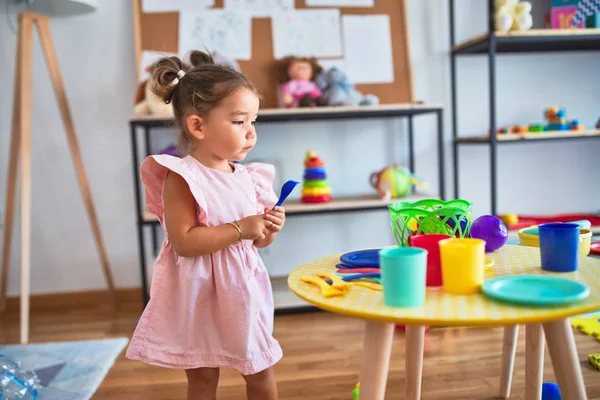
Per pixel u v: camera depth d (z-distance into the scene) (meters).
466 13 2.47
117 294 2.40
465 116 2.50
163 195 1.06
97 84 2.32
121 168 2.36
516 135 2.12
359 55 2.38
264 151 2.40
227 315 1.07
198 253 1.02
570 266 0.82
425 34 2.46
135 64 2.32
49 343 1.90
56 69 2.15
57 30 2.28
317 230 2.46
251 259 1.12
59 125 2.32
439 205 1.03
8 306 2.35
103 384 1.56
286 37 2.33
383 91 2.39
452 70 2.43
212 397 1.14
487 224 0.98
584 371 1.46
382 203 2.11
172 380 1.58
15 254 2.35
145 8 2.26
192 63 1.25
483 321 0.64
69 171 2.35
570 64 2.55
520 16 2.06
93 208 2.25
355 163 2.46
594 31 2.08
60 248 2.37
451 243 0.78
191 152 1.14
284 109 2.03
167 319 1.07
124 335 1.97
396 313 0.67
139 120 1.99
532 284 0.74
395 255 0.73
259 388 1.13
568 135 2.14
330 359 1.68
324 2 2.37
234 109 1.04
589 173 2.61
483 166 2.54
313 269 0.94
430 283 0.79
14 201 2.29
